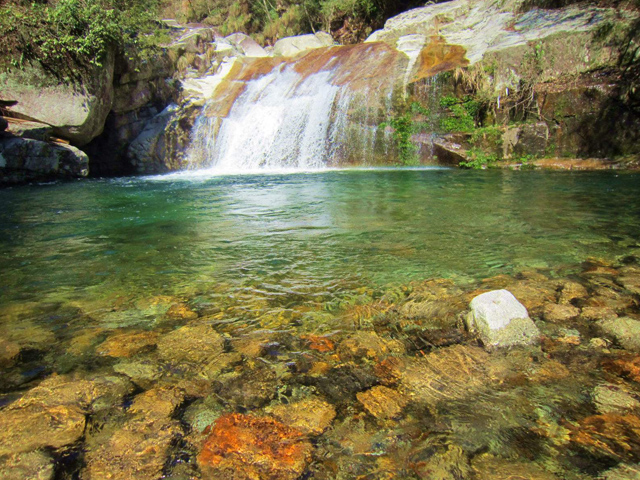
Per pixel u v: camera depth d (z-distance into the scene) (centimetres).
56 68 1064
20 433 184
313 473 164
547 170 1032
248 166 1430
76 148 1098
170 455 174
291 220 571
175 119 1473
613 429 183
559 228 498
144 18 1429
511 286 333
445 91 1257
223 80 1722
